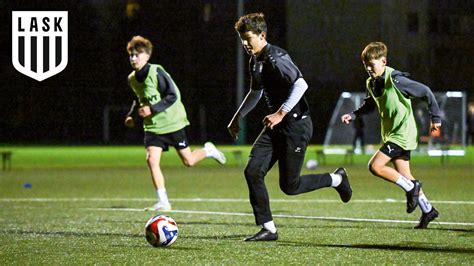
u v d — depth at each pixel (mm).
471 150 55969
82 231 14203
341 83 83250
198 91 78812
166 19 78812
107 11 76250
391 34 84938
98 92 76000
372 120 58844
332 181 13086
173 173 34250
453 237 13070
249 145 67062
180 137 17422
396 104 13938
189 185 26781
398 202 20078
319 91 76062
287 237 13125
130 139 77000
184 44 79250
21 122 74688
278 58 11789
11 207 19266
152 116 17328
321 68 83562
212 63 79500
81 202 20641
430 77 86125
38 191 24500
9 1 71000
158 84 17062
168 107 17047
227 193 23328
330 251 11523
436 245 12117
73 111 75812
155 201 20906
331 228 14453
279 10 82938
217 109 77688
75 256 11227
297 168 12383
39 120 75062
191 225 15062
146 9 78125
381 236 13227
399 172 14367
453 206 18781
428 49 85938
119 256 11180
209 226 14898
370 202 20109
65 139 76125
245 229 14398
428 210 14250
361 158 48000
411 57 85812
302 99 12188
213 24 79625
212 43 79500
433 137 52344
